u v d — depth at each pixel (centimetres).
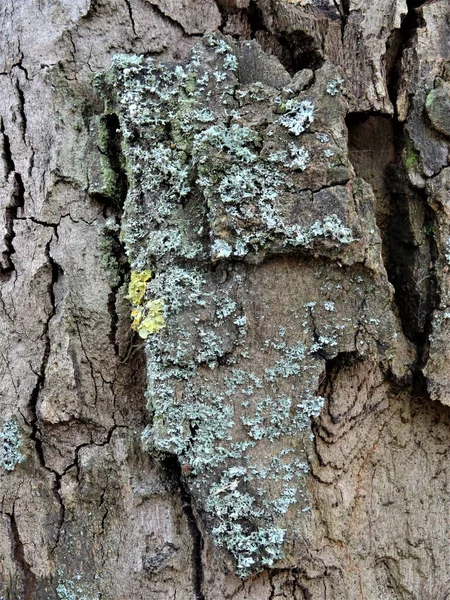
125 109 34
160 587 34
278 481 33
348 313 34
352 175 33
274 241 33
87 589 34
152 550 34
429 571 37
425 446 38
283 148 33
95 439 35
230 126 33
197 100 34
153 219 34
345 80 37
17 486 34
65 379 34
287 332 34
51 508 34
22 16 36
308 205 33
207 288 33
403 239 37
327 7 37
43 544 34
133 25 36
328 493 36
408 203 37
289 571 34
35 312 35
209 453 33
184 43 36
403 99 37
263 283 34
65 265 35
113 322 35
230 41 34
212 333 33
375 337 34
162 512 34
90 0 36
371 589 36
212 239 33
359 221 33
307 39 36
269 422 33
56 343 35
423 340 37
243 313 33
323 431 36
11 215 36
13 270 36
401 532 37
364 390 37
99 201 35
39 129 36
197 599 34
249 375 33
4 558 34
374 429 37
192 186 34
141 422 35
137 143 34
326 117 33
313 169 33
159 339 33
